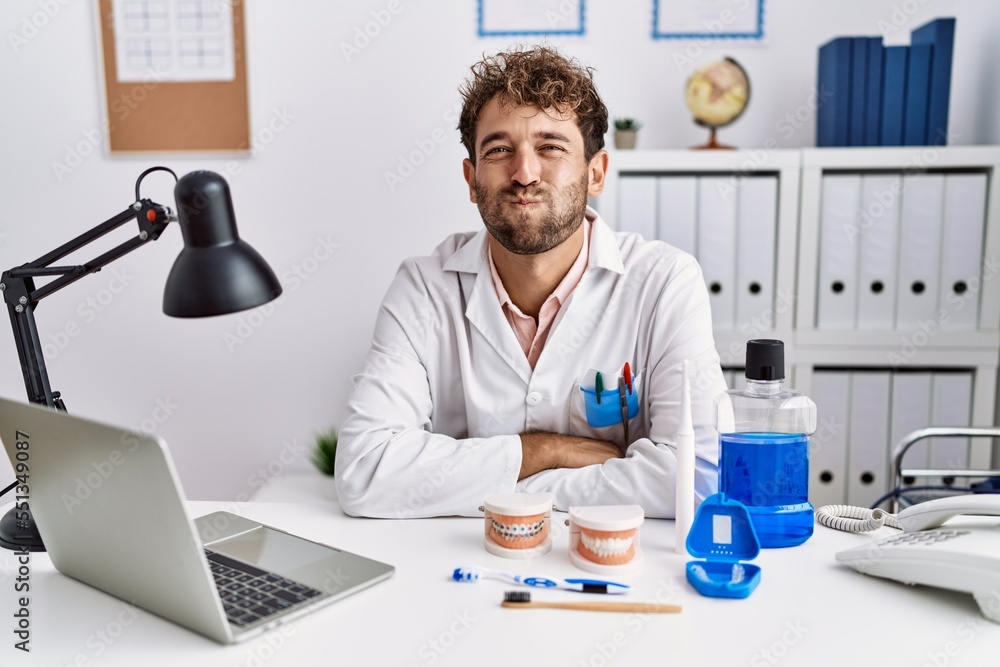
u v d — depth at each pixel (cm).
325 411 228
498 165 122
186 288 96
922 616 78
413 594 84
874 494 197
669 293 131
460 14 212
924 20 208
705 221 192
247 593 82
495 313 132
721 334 194
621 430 132
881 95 191
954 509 90
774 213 191
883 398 195
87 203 221
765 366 99
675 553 95
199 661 71
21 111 218
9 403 81
